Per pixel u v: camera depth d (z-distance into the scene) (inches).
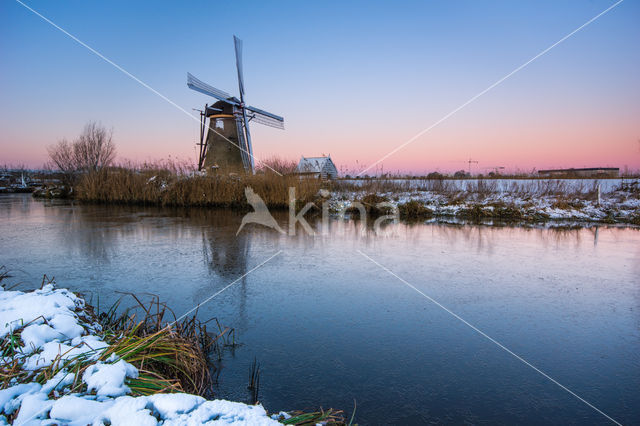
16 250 310.7
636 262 288.8
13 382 79.7
